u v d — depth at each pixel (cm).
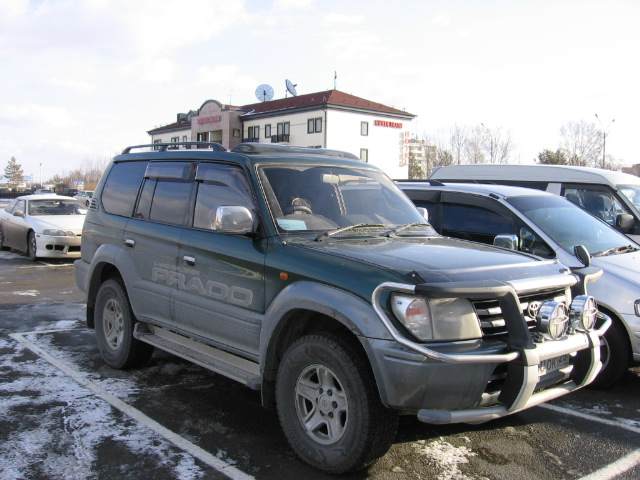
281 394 387
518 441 429
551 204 668
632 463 394
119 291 560
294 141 5844
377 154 5984
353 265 359
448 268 353
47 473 359
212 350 462
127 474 361
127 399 490
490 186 720
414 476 368
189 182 504
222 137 6500
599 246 604
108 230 583
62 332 718
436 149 6388
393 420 347
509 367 336
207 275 453
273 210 426
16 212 1453
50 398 486
